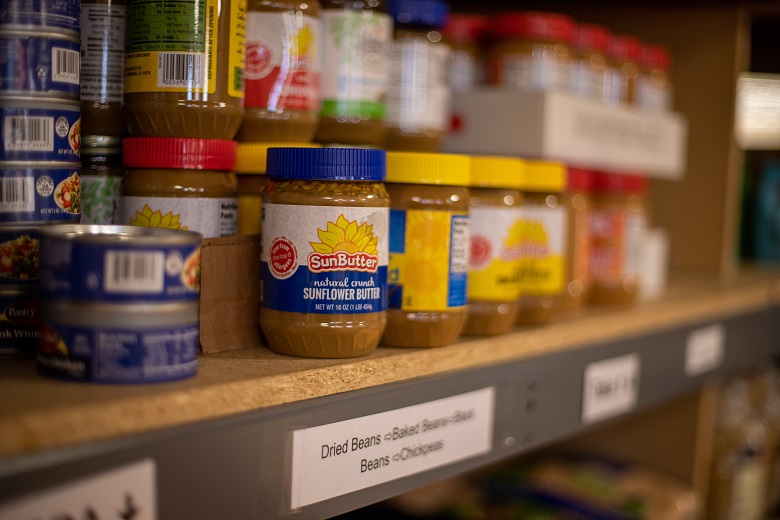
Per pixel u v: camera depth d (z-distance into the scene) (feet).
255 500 2.21
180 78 2.49
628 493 4.94
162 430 1.98
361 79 3.18
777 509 6.29
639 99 5.05
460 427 2.93
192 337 2.14
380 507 4.07
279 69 2.86
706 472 5.46
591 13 6.06
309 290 2.44
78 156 2.36
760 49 7.57
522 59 4.18
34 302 2.28
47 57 2.22
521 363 3.24
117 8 2.63
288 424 2.29
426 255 2.75
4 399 1.85
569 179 4.01
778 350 5.79
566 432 3.56
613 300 4.28
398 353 2.68
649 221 6.40
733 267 6.97
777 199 7.49
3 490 1.70
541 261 3.49
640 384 4.09
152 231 2.24
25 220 2.23
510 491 5.08
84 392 1.94
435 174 2.74
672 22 6.11
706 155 6.12
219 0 2.54
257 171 2.80
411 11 3.56
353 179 2.44
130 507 1.91
